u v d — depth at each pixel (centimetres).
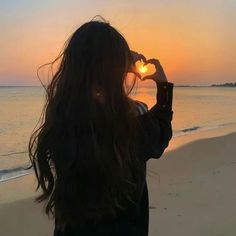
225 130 2595
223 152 1477
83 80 188
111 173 181
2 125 2684
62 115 187
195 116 3781
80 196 183
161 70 212
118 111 185
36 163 196
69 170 183
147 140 192
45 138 189
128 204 188
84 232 187
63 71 193
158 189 836
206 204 720
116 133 183
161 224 622
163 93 209
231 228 599
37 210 757
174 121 3272
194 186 863
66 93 190
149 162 1236
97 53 189
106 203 183
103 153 181
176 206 711
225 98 8100
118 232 187
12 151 1725
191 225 616
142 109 196
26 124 2756
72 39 196
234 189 826
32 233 653
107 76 188
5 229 670
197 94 10625
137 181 188
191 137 2088
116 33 196
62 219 188
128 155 184
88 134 183
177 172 1080
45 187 194
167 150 1514
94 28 194
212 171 1055
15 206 793
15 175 1142
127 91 193
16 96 6694
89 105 184
